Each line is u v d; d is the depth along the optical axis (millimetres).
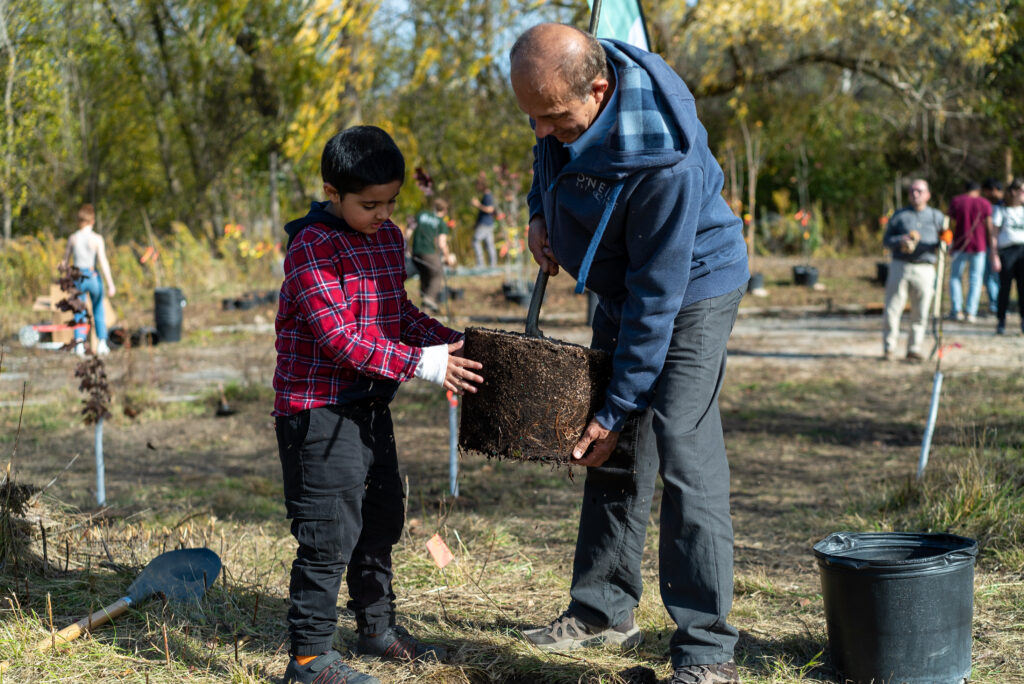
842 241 24938
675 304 2586
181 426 7793
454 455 5336
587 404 2676
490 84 20625
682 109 2510
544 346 2637
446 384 2691
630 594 3123
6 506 3736
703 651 2672
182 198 23609
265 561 4059
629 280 2627
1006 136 20422
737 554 4328
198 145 23500
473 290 17078
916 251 10016
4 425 7488
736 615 3480
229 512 5090
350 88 14961
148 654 2988
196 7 21125
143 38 22266
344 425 2688
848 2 16719
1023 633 3146
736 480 5840
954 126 21562
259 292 16703
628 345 2623
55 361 10688
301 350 2682
